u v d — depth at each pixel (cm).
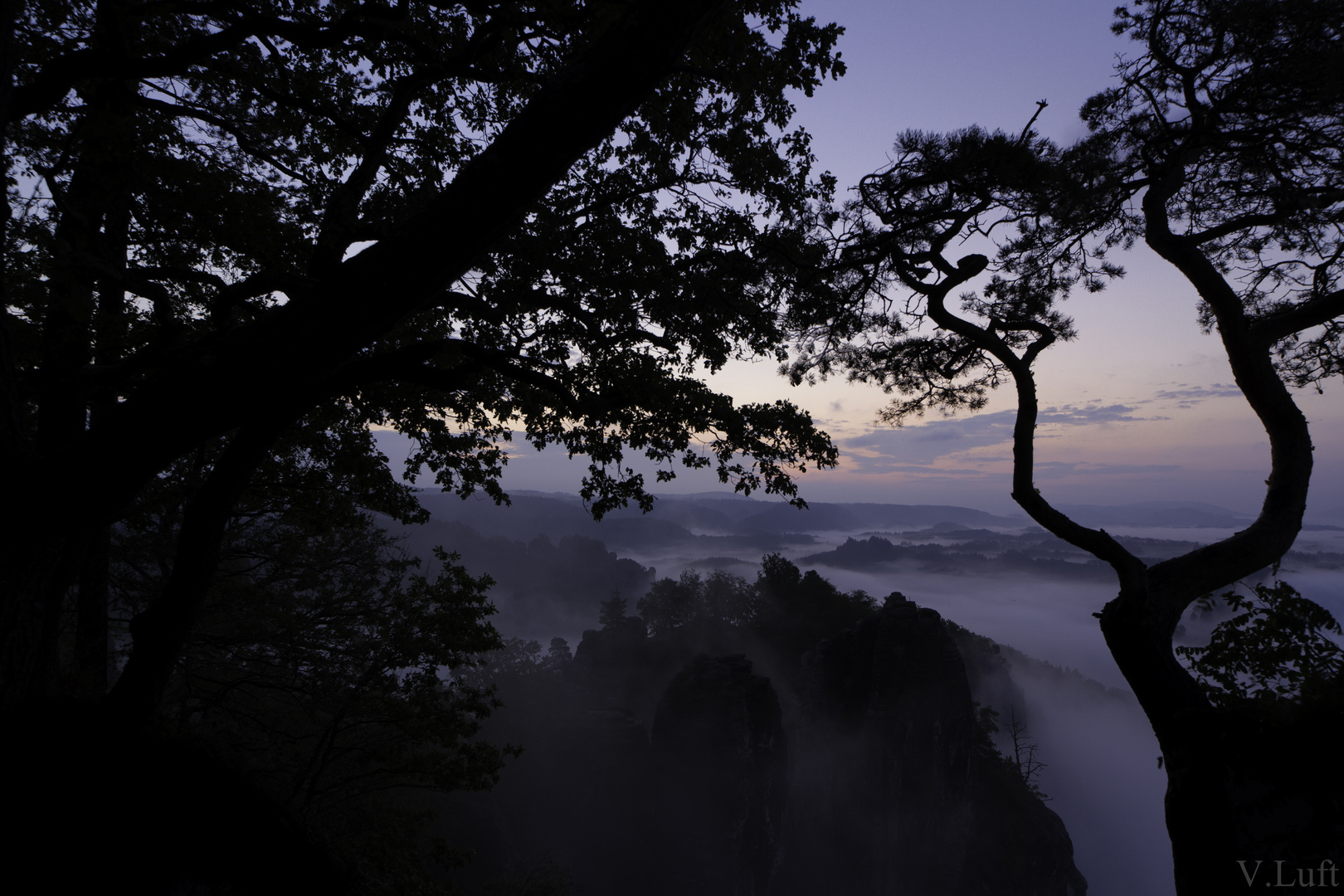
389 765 1784
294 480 1436
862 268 1005
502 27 765
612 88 432
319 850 665
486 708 1856
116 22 645
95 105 765
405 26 851
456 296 806
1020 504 632
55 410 710
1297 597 496
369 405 1209
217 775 612
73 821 475
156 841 511
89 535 627
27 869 446
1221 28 799
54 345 719
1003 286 1011
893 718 7725
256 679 1847
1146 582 521
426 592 1789
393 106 823
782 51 870
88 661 1373
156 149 889
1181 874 391
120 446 432
